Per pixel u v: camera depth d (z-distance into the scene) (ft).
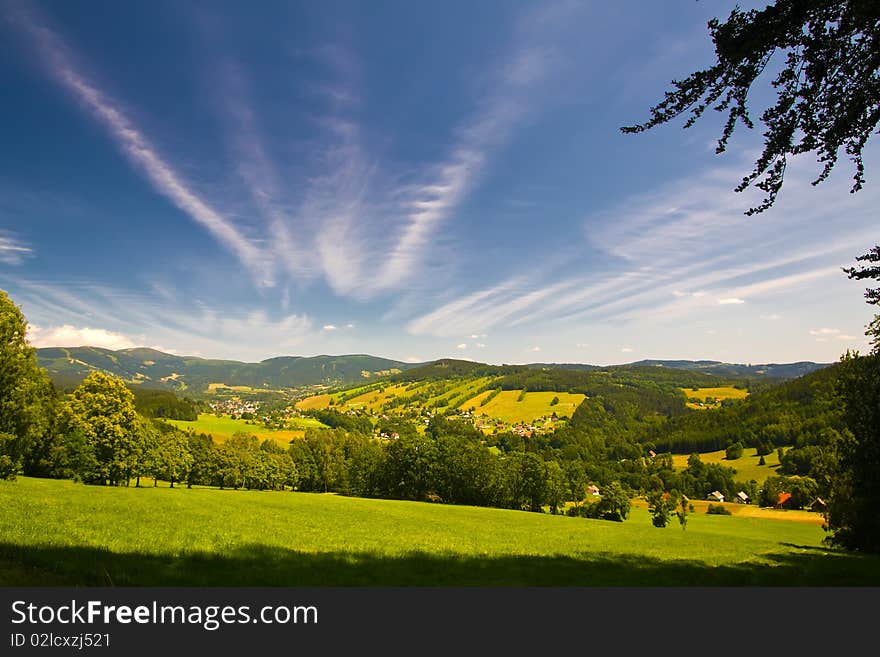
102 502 107.65
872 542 79.15
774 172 29.86
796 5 25.07
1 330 120.26
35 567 36.04
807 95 27.73
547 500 271.08
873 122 28.14
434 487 276.21
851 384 75.00
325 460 362.74
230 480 304.91
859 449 73.87
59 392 223.92
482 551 74.23
